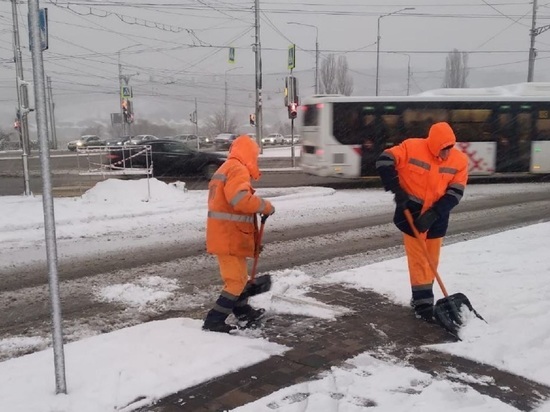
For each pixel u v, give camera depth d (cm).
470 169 1820
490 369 400
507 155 1833
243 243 479
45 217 351
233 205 458
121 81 4838
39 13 339
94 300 628
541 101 1831
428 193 499
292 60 2823
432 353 432
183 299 628
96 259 830
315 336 473
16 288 682
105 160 1709
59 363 357
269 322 511
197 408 346
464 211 1286
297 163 3098
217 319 481
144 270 764
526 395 361
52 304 355
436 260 522
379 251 876
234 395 362
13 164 2981
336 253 864
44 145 346
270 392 366
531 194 1616
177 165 2008
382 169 508
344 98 1733
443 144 487
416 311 519
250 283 513
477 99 1802
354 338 467
